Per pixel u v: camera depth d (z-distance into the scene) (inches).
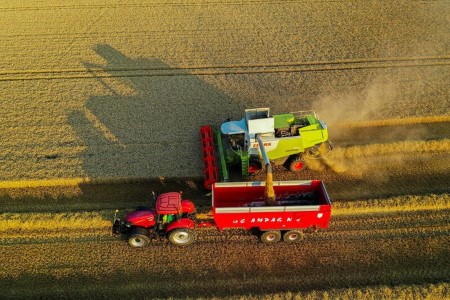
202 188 624.1
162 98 806.5
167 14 1123.9
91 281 498.3
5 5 1192.2
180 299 472.7
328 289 482.3
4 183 624.1
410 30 1013.2
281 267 509.7
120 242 545.0
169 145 695.1
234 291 485.1
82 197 612.7
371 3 1149.7
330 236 546.9
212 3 1179.9
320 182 532.7
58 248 537.0
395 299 465.4
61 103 795.4
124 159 666.8
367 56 917.8
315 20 1071.0
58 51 963.3
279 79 853.2
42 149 686.5
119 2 1197.1
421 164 660.1
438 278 494.9
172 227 499.8
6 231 558.3
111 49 968.3
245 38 999.0
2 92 826.8
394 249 528.7
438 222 562.6
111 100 804.0
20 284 495.5
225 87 832.3
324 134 617.3
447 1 1146.7
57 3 1200.8
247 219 500.4
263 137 596.7
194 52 950.4
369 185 624.1
